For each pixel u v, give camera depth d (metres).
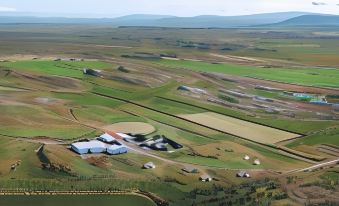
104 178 106.38
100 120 156.25
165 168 117.19
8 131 132.75
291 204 95.12
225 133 154.25
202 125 161.50
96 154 120.69
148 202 96.94
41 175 104.62
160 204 95.75
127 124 153.75
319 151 142.25
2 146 119.06
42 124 142.50
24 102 168.25
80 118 156.12
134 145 132.50
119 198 97.88
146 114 170.38
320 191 103.56
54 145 123.00
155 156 124.94
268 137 153.88
